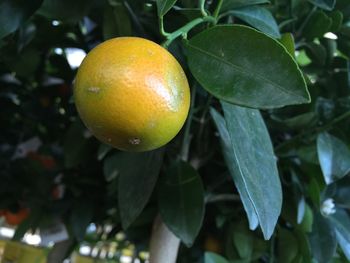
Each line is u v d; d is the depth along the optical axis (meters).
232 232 0.23
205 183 0.25
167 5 0.13
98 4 0.21
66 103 0.31
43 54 0.28
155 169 0.19
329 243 0.21
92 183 0.28
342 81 0.22
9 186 0.30
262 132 0.16
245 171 0.14
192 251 0.26
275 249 0.24
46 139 0.33
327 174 0.19
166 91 0.12
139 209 0.19
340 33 0.22
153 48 0.12
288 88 0.12
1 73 0.30
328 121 0.21
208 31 0.13
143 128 0.12
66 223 0.29
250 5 0.17
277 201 0.14
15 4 0.17
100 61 0.12
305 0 0.20
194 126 0.21
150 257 0.22
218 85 0.13
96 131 0.12
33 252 0.35
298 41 0.22
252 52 0.13
